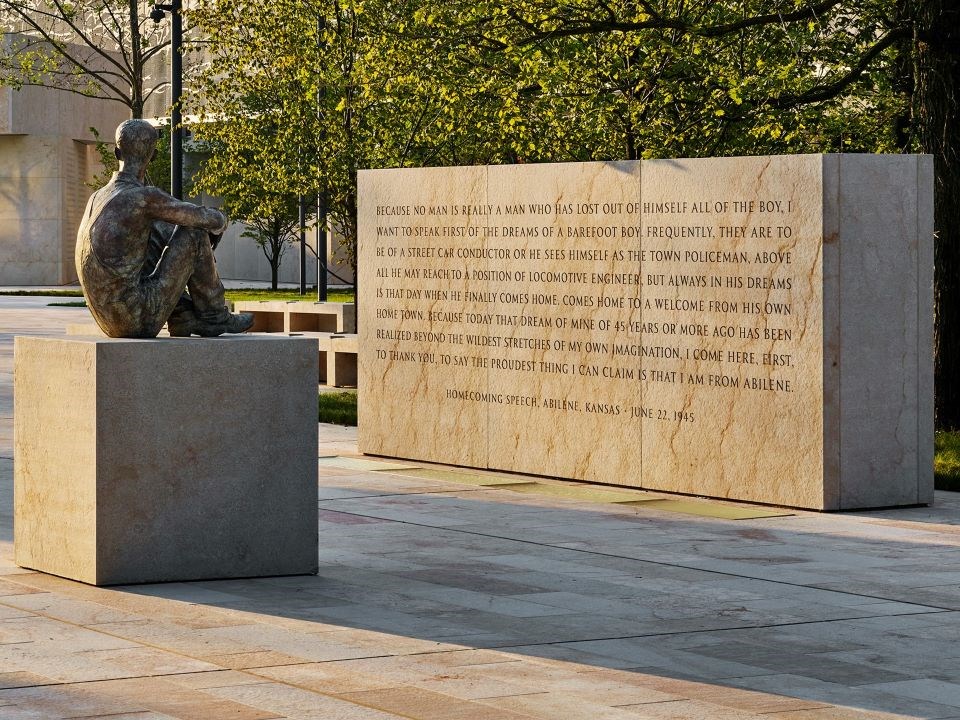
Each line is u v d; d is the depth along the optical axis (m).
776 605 8.59
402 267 15.80
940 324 17.56
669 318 13.38
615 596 8.80
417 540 10.82
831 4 18.44
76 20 67.75
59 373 9.09
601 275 13.94
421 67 21.50
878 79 20.00
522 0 19.20
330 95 26.28
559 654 7.27
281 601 8.53
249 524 9.25
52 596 8.61
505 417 14.87
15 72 64.94
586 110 20.77
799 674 6.97
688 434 13.29
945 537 11.16
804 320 12.38
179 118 29.86
